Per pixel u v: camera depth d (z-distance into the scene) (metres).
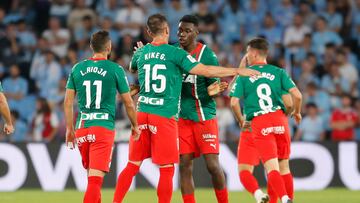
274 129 29.47
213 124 29.72
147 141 27.62
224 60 58.06
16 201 39.09
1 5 66.19
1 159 45.91
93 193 26.34
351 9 66.19
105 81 26.86
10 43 61.94
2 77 60.03
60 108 54.34
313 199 40.28
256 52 30.17
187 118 29.58
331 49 61.28
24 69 60.69
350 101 54.62
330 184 47.19
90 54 60.47
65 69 59.50
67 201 39.09
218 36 63.09
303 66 59.56
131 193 43.56
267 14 64.06
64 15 64.81
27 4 65.69
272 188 29.67
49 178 46.06
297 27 63.19
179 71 27.42
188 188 29.58
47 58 59.78
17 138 54.62
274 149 29.36
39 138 52.28
